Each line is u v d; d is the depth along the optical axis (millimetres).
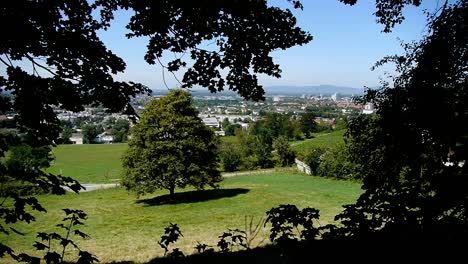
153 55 7387
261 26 7137
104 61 7062
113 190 50000
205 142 39000
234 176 60781
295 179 50250
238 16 7023
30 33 6297
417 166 6461
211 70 7566
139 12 6977
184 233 23812
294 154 69188
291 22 7293
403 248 4879
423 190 5582
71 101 6883
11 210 5031
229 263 8609
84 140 134250
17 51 6645
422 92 7082
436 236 4922
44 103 6730
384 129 7793
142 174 37188
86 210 35781
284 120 113750
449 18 7383
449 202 5098
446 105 6629
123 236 24453
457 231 4922
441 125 6387
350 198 34125
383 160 7941
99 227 28078
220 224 26375
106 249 20156
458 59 7215
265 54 7484
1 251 4723
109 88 7094
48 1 6422
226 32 7270
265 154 71375
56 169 72562
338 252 5121
